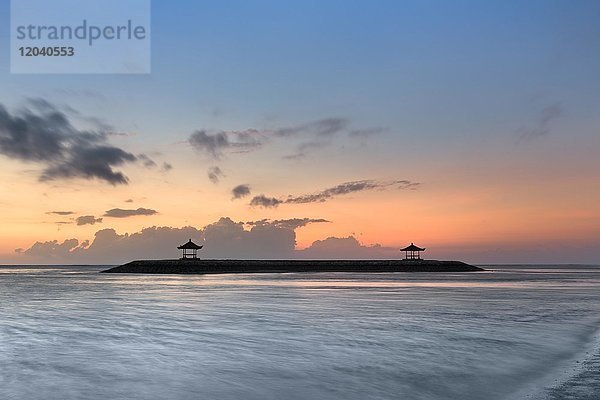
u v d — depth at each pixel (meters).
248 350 16.23
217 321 23.88
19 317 25.97
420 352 15.79
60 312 28.42
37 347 16.88
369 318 24.97
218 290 50.25
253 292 46.72
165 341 18.05
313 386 11.73
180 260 123.38
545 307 31.23
